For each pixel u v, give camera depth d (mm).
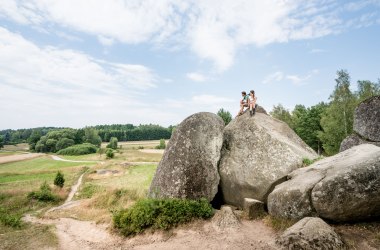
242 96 17406
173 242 10359
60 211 20672
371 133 15523
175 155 14086
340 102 39406
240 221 11398
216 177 13812
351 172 8703
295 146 14945
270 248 8594
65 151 104188
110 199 21453
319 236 7922
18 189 27984
